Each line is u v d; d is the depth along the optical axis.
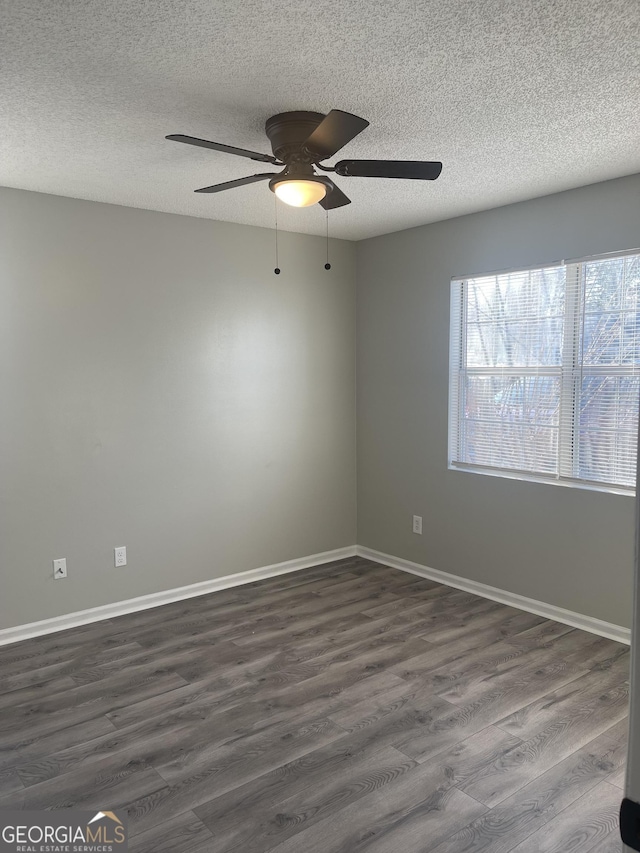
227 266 4.25
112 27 1.84
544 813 2.12
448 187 3.47
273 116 2.49
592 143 2.82
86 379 3.72
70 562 3.72
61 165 3.06
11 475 3.50
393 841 2.00
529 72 2.14
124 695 2.92
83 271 3.68
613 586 3.46
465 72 2.15
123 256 3.82
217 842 1.99
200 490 4.23
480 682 3.00
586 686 2.96
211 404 4.24
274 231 4.47
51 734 2.61
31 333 3.52
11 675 3.13
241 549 4.45
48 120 2.52
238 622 3.76
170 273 4.01
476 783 2.27
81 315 3.68
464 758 2.42
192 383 4.15
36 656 3.34
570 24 1.84
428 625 3.68
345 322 4.92
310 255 4.67
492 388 4.07
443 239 4.24
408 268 4.50
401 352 4.61
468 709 2.76
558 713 2.73
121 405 3.86
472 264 4.07
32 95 2.29
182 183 3.37
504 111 2.48
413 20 1.82
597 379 3.51
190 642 3.49
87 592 3.80
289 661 3.24
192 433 4.17
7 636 3.53
